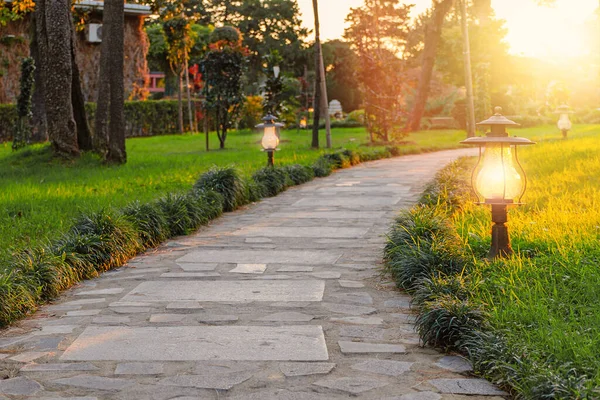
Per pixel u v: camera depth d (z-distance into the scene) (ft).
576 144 73.00
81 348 18.89
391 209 43.98
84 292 25.38
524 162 59.36
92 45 150.61
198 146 114.83
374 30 116.16
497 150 26.40
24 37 139.33
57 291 24.99
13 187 53.78
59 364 17.69
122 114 76.23
